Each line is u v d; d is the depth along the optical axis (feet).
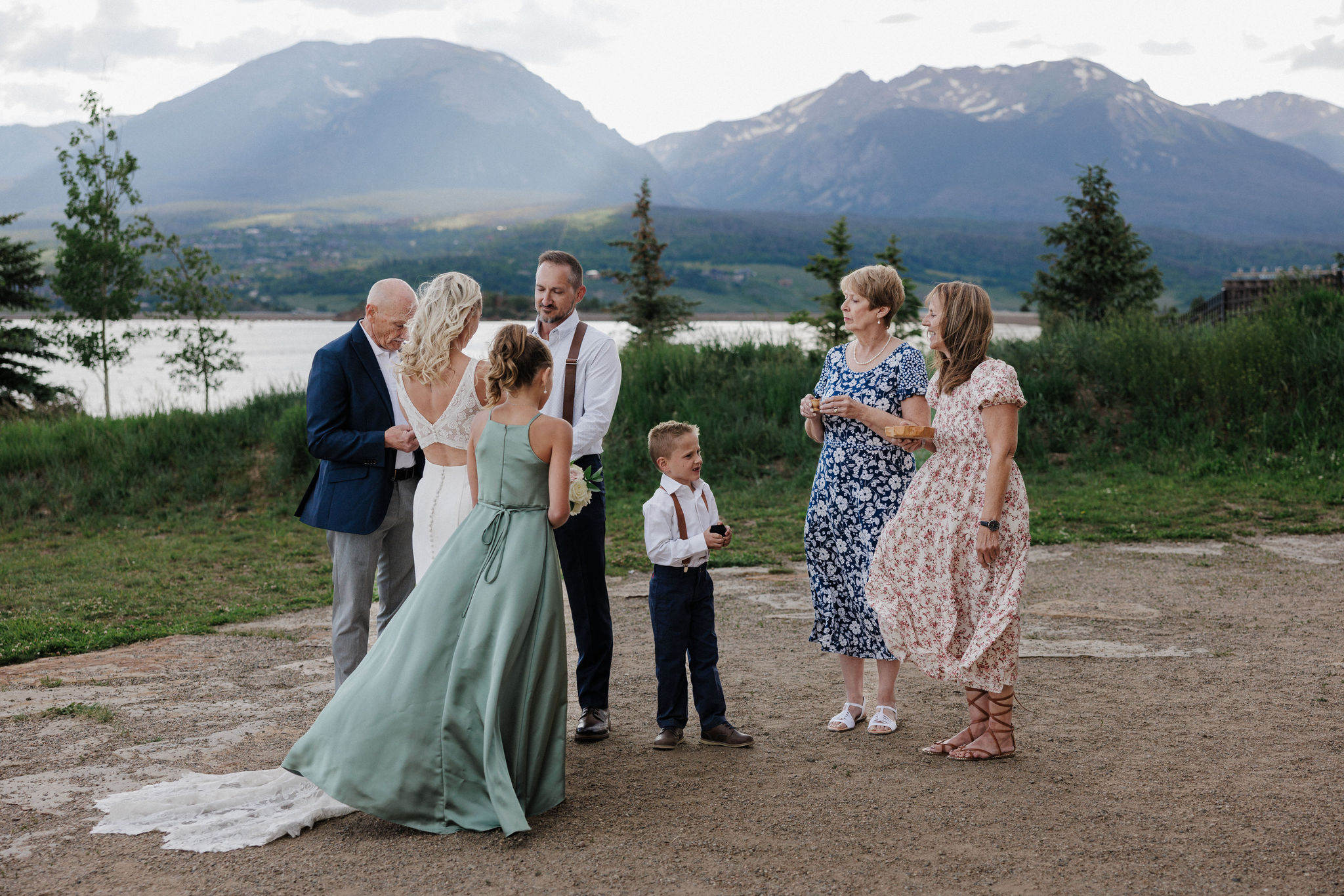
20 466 44.27
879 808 10.54
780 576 27.07
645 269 82.89
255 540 34.91
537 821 10.54
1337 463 37.65
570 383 14.08
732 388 48.52
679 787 11.50
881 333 13.92
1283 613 20.38
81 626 22.66
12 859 9.62
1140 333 48.57
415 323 12.28
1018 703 14.55
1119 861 8.93
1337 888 8.22
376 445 12.91
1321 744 12.14
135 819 10.69
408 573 14.24
